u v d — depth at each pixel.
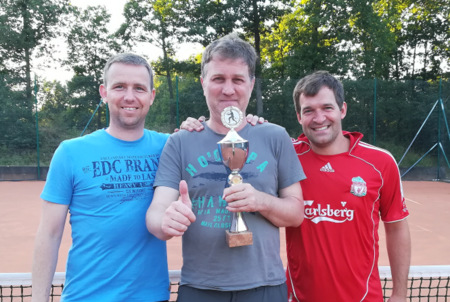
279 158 1.92
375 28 21.78
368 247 2.12
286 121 14.15
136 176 1.99
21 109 13.94
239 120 1.79
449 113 13.79
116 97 1.98
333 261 2.07
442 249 5.68
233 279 1.72
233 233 1.66
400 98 13.89
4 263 5.01
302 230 2.13
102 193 1.92
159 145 2.13
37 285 1.87
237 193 1.61
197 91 13.19
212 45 1.86
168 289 2.00
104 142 2.02
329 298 2.07
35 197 10.40
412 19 25.59
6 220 7.64
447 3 24.47
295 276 2.18
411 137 13.92
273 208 1.71
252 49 1.89
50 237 1.91
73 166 1.94
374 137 13.35
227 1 22.61
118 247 1.89
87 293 1.86
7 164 13.84
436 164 13.76
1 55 22.61
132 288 1.88
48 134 14.04
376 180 2.14
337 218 2.09
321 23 21.72
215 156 1.86
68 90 14.12
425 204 9.35
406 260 2.21
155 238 1.96
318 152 2.22
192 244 1.80
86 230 1.90
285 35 23.80
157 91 13.20
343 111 2.26
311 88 2.12
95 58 25.86
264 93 14.19
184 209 1.55
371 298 2.09
